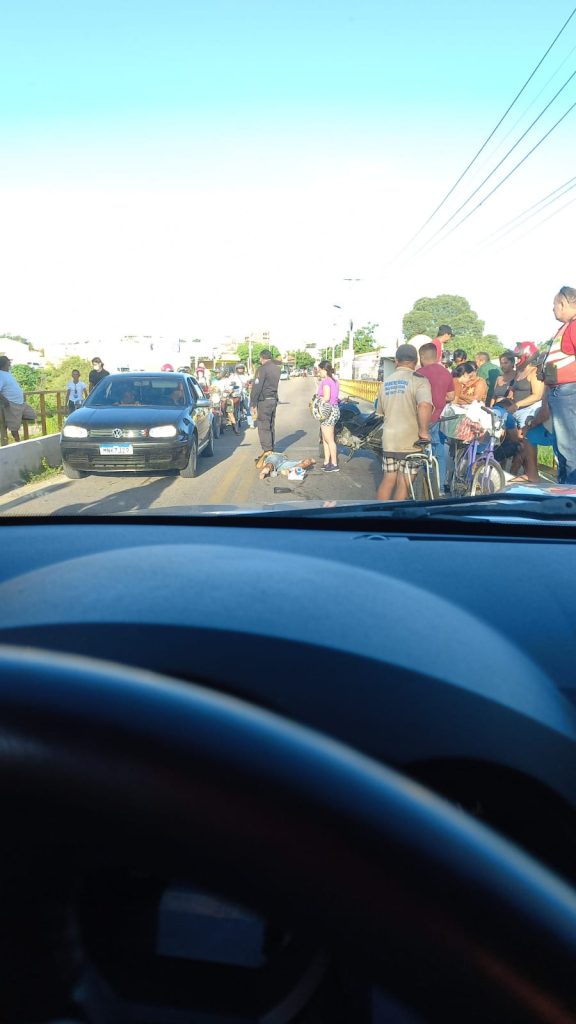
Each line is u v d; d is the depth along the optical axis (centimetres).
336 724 135
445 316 12419
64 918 48
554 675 166
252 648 147
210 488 1091
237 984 55
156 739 46
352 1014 54
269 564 204
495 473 771
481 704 140
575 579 227
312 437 1966
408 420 764
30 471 1196
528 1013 44
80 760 45
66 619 157
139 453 1112
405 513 324
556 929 47
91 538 287
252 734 50
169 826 45
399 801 49
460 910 45
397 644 153
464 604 204
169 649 147
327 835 45
